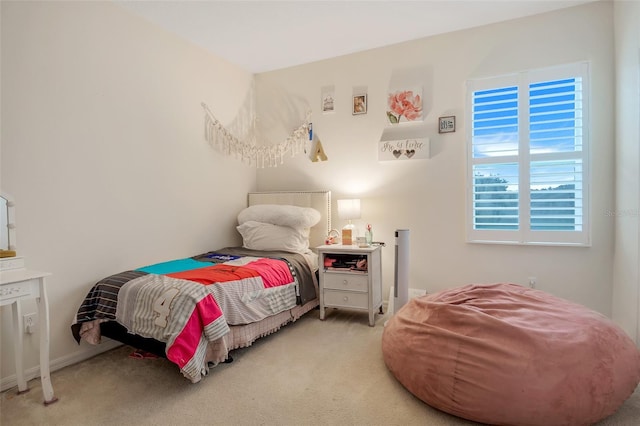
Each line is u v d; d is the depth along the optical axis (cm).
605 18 283
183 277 242
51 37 237
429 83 343
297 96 407
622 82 266
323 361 242
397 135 358
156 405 192
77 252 253
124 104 283
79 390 210
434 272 344
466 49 328
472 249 329
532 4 289
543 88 300
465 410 170
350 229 342
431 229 345
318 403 192
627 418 173
